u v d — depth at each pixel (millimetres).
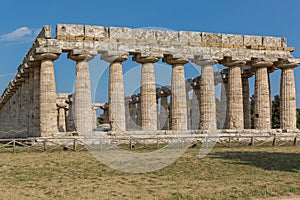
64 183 21125
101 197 17766
